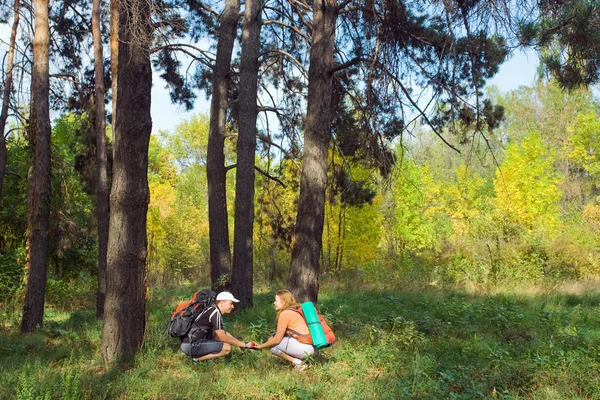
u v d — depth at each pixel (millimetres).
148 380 6266
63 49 17234
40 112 11188
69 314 14352
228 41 13953
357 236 20719
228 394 5844
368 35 11508
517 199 23906
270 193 21141
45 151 11117
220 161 13625
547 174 24250
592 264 19984
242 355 7379
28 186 11062
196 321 7230
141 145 7906
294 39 16453
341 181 16906
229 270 13406
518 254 20172
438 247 24781
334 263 21938
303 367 6855
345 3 10875
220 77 13797
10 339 9453
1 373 6426
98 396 5656
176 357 7492
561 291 15938
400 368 6719
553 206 24266
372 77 10891
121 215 7797
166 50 15945
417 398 5582
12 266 15531
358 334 8680
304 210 10922
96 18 13781
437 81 10367
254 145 13266
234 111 17625
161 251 28438
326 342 7008
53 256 18781
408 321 9164
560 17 8227
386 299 13773
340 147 15000
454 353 7613
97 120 13453
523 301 13500
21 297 14305
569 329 9219
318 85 11047
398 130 13258
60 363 7477
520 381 6000
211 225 13500
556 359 6703
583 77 8742
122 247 7762
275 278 21484
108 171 16703
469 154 10594
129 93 7855
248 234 12883
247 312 11867
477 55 10305
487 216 25484
